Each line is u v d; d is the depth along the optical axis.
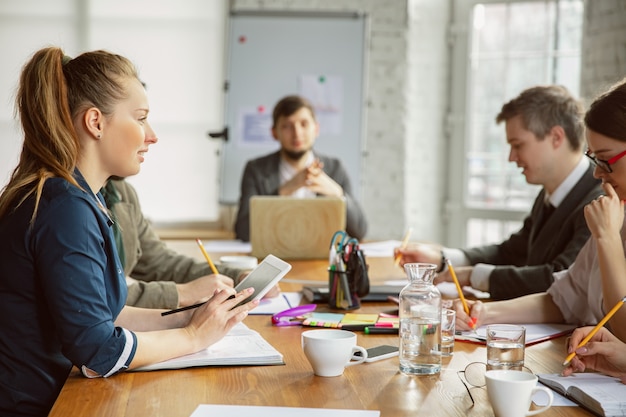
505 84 5.15
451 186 5.35
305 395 1.31
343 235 2.13
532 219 2.79
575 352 1.44
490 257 2.84
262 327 1.86
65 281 1.38
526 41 5.07
